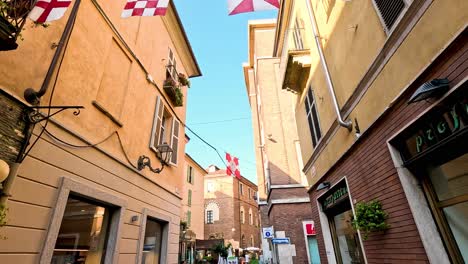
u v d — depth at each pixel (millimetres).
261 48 19094
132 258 5367
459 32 2564
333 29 6020
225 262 24156
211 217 33312
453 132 2818
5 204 2727
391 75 3842
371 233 4641
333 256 7047
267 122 16406
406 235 3627
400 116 3641
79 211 4180
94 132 4582
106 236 4828
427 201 3504
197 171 28391
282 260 12656
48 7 3309
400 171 3713
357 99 4926
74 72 4238
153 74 7488
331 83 5910
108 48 5355
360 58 4762
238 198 35312
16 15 2805
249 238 35625
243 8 3797
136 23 6809
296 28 9102
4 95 2961
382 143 4133
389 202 4016
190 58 10852
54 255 3598
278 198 14109
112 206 4988
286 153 15359
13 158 2959
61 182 3621
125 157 5539
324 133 7000
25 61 3361
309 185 8938
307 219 13438
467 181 2932
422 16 3158
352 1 5027
